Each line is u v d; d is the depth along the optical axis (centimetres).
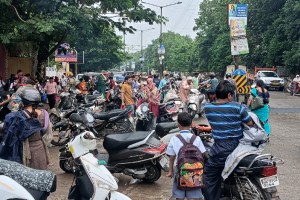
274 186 496
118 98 1631
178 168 479
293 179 751
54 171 822
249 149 519
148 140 731
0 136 563
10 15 1611
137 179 760
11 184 402
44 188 443
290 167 835
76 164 524
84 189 509
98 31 1866
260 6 4206
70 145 522
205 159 557
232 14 1577
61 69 4725
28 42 1880
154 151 718
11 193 396
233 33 1580
